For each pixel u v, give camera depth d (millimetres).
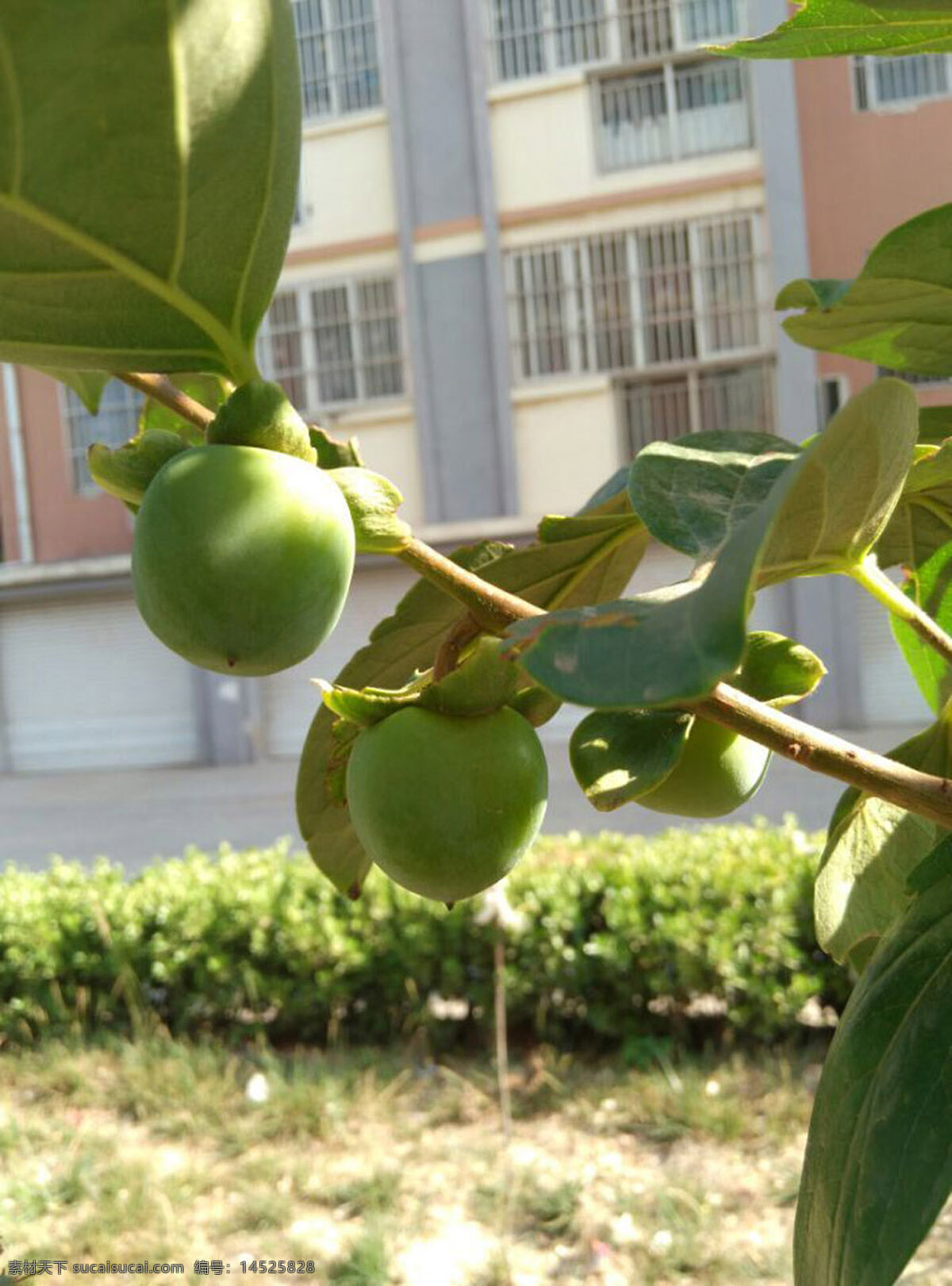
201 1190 4332
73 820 13820
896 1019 761
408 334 15578
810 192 14242
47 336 656
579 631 550
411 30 15102
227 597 634
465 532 15266
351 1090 5008
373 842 763
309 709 17359
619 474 1056
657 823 10680
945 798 707
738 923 5070
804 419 14352
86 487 17422
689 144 14562
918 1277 3494
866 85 13953
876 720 14539
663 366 14773
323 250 15844
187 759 17922
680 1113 4555
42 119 547
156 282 641
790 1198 4039
